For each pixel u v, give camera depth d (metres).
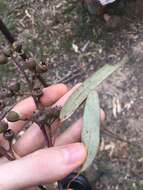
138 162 0.40
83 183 0.35
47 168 0.17
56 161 0.16
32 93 0.17
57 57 0.48
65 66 0.48
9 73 0.47
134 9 0.48
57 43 0.49
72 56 0.48
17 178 0.17
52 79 0.47
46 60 0.48
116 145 0.41
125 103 0.44
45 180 0.17
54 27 0.50
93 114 0.17
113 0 0.44
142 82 0.45
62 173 0.17
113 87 0.45
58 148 0.17
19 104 0.22
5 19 0.52
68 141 0.21
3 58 0.18
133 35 0.48
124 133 0.42
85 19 0.50
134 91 0.44
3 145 0.21
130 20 0.48
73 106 0.17
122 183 0.39
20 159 0.17
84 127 0.17
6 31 0.26
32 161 0.17
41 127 0.17
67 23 0.50
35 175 0.17
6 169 0.17
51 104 0.21
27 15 0.52
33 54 0.49
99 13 0.49
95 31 0.49
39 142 0.22
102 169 0.40
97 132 0.17
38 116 0.17
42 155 0.17
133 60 0.46
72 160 0.16
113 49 0.47
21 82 0.46
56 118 0.17
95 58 0.47
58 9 0.51
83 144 0.17
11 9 0.53
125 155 0.40
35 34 0.50
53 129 0.20
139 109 0.43
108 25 0.49
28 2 0.53
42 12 0.52
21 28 0.51
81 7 0.50
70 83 0.46
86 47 0.48
